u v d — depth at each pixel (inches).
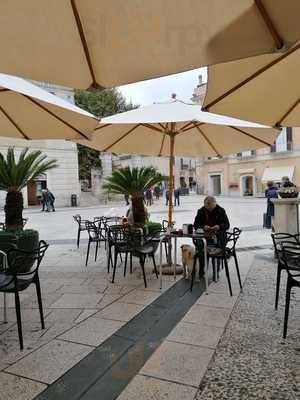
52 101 153.5
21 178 251.6
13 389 100.7
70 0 70.6
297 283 131.8
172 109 216.8
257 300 174.9
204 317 154.1
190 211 757.3
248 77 112.9
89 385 102.6
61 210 897.5
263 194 1342.3
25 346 127.9
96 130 224.7
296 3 62.4
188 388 100.7
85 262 278.2
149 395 97.6
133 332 139.4
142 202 265.4
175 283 209.3
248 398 95.7
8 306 173.6
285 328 132.1
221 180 1529.3
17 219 252.8
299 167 1227.2
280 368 110.5
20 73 83.7
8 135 187.8
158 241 225.0
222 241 193.3
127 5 69.9
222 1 64.7
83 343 130.0
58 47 80.0
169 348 125.2
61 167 1021.8
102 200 1166.3
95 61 83.1
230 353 120.8
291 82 120.0
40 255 149.4
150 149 267.1
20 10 71.7
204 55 73.5
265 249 313.9
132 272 239.5
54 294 192.1
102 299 181.6
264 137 220.8
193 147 260.4
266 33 67.4
